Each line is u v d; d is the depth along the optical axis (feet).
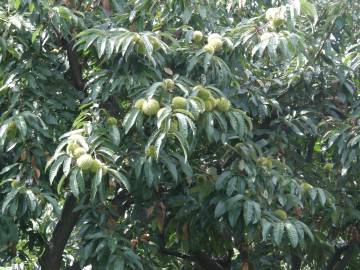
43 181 12.48
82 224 12.04
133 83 11.74
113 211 12.59
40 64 13.23
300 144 16.47
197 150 13.76
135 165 11.30
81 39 11.59
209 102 11.18
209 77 12.55
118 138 11.24
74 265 14.85
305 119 14.88
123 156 11.78
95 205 12.26
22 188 11.28
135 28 13.42
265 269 18.16
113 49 11.34
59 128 13.23
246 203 11.48
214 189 12.44
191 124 10.13
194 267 19.39
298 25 14.06
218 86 12.49
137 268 12.44
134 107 11.00
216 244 15.58
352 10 14.78
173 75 12.59
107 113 12.01
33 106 12.62
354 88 15.40
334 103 15.70
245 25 12.70
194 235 14.79
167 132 10.25
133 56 11.86
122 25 13.57
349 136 14.02
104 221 12.12
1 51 12.43
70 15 12.32
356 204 16.56
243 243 15.10
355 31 16.26
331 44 15.69
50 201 11.48
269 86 15.64
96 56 13.07
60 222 14.33
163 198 13.56
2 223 12.22
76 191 10.18
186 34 13.00
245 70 14.40
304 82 15.03
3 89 12.49
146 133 12.18
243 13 16.70
